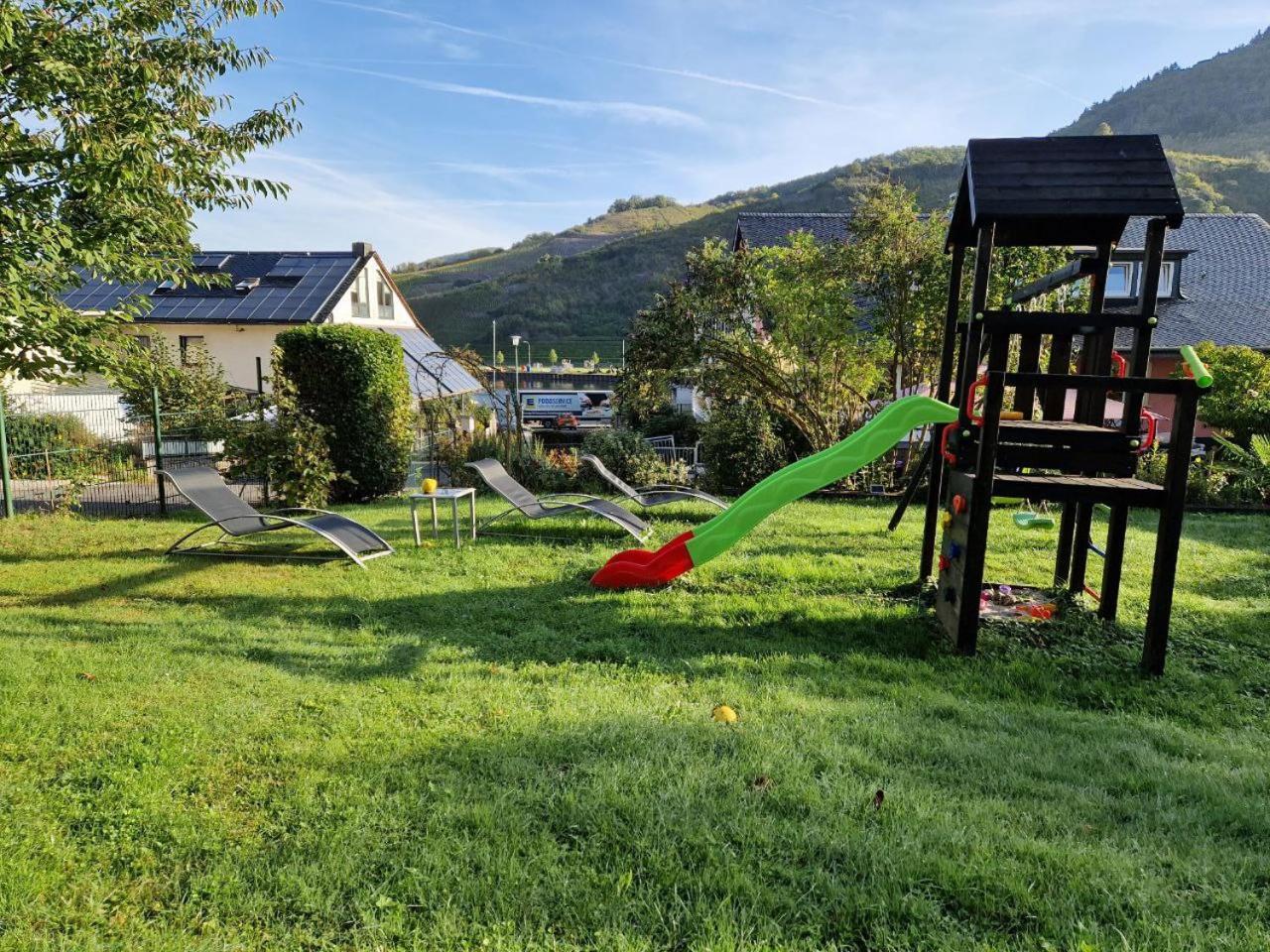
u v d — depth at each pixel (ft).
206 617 19.17
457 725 12.51
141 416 54.75
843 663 16.57
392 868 8.63
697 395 67.10
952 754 11.87
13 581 22.63
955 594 17.88
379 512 36.58
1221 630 19.22
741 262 44.93
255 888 8.34
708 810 9.70
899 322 43.73
